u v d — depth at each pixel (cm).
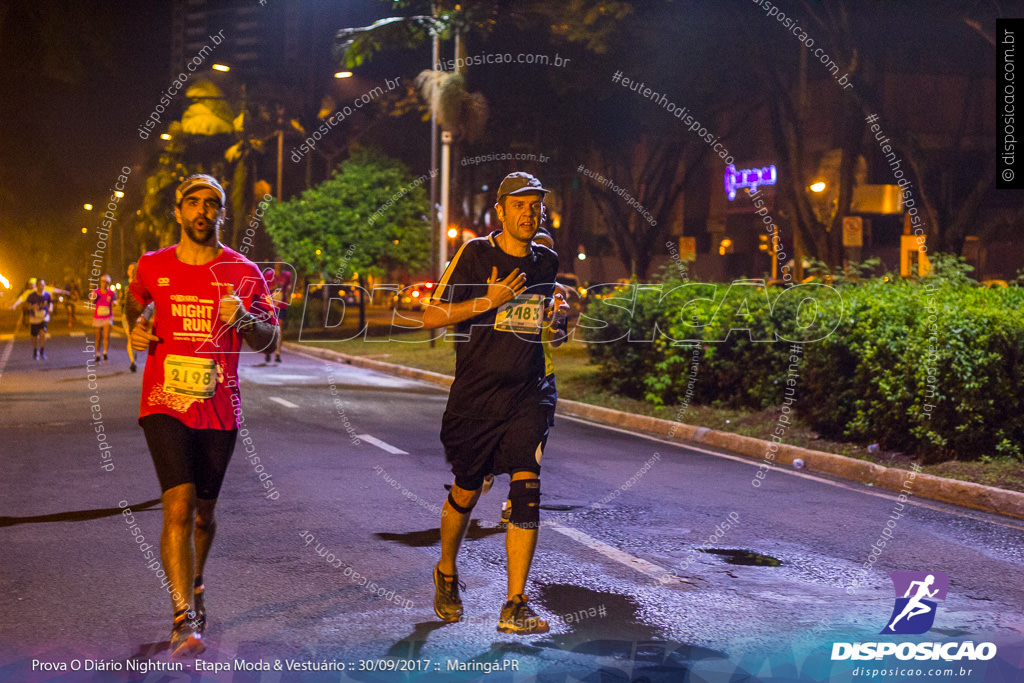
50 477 838
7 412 1292
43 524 671
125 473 857
